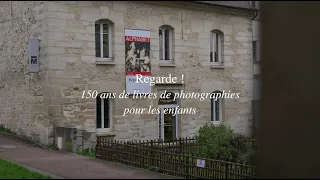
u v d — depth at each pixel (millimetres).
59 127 17547
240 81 24312
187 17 22141
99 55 19609
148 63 20703
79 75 18672
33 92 18891
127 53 20000
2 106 21562
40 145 18172
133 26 20234
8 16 20938
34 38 18734
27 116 19359
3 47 21422
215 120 23578
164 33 21750
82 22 18781
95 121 19094
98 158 15258
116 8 19719
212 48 23531
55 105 18031
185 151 16828
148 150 13445
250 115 24641
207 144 16188
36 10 18656
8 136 20047
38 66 18391
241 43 24344
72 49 18516
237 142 15883
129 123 20078
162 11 21234
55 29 18094
